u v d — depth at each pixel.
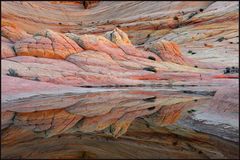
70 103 18.48
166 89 28.03
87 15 111.38
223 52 55.34
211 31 68.88
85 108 16.48
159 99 20.64
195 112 14.19
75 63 34.25
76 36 38.44
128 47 41.53
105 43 39.88
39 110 15.59
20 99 20.08
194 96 22.59
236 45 58.97
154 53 43.19
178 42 67.38
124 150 8.29
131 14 98.12
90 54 36.19
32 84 24.78
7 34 38.69
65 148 8.41
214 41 64.00
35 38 35.28
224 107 12.76
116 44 41.56
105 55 36.91
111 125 11.87
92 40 38.44
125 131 10.75
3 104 17.70
